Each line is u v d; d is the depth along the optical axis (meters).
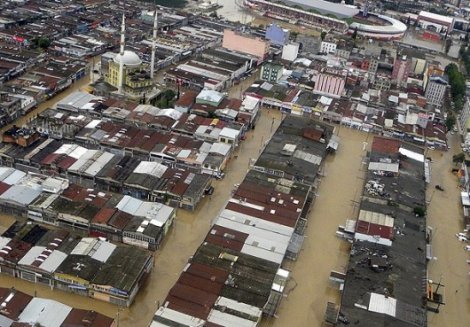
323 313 143.50
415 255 162.88
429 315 148.00
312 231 177.75
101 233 158.62
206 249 151.12
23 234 148.75
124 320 132.25
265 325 136.12
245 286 139.38
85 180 183.62
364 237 167.25
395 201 189.75
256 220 167.62
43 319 120.88
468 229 188.75
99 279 135.88
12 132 196.50
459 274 167.12
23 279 140.50
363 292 143.50
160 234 159.12
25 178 173.62
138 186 179.12
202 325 124.00
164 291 143.88
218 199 189.38
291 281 153.50
